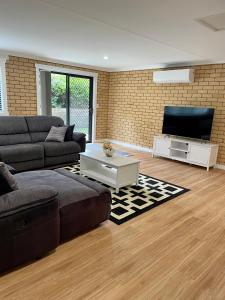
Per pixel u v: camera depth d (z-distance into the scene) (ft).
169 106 17.31
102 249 6.69
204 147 14.94
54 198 6.07
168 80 17.01
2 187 5.42
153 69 18.72
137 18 8.32
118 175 10.44
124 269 5.93
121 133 22.29
